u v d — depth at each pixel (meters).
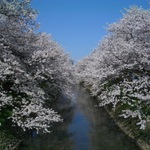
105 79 20.92
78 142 19.83
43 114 18.28
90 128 24.36
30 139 19.89
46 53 24.70
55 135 21.75
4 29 20.45
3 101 17.70
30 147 17.92
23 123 18.36
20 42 22.30
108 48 20.41
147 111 18.05
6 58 19.25
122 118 24.06
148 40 18.66
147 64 18.30
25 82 20.31
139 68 18.73
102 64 20.70
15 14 19.34
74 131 23.30
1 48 19.64
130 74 19.66
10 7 18.14
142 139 17.47
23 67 21.36
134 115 17.05
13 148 16.47
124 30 19.83
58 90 33.88
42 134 21.77
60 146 18.72
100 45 29.33
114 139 20.30
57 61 30.27
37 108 18.31
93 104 40.00
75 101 43.59
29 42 23.66
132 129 20.30
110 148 18.22
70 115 31.12
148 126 17.84
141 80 17.69
